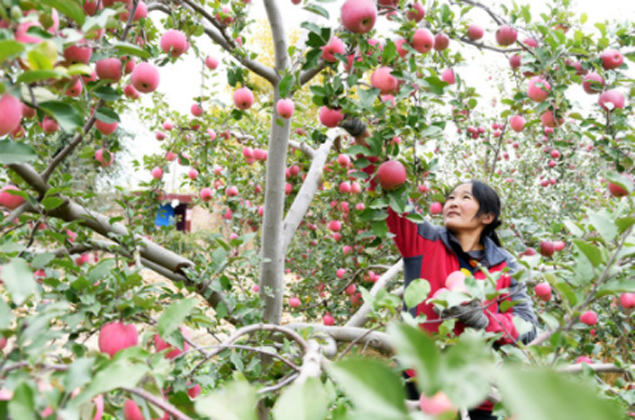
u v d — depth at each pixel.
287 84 1.76
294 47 2.41
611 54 2.11
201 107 3.35
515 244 2.83
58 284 1.30
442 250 2.28
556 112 2.18
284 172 2.45
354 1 1.62
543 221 4.67
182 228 12.82
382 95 1.75
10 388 0.67
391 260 3.96
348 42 1.76
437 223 3.85
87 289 1.25
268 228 2.49
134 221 2.46
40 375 0.70
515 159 6.75
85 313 1.25
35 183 1.85
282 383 1.00
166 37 1.89
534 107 2.51
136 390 0.67
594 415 0.26
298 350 1.57
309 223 4.66
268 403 1.59
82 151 2.17
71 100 1.34
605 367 1.32
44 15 0.92
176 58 1.98
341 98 1.64
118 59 1.40
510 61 2.59
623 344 3.29
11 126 0.81
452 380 0.37
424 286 1.19
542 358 1.03
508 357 1.13
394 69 1.70
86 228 2.29
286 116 2.15
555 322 1.09
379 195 1.69
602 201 2.92
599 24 2.17
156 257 2.31
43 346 0.74
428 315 2.13
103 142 2.21
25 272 0.81
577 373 1.19
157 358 0.87
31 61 0.70
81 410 0.81
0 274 0.79
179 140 3.47
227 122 3.68
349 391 0.40
